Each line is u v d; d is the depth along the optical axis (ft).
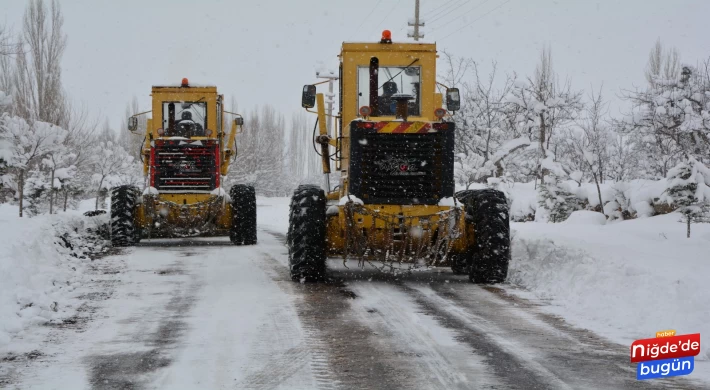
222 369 19.08
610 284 29.78
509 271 37.06
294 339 22.50
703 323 23.21
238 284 34.04
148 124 57.52
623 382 18.19
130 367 19.24
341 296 30.78
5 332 22.58
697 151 65.72
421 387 17.61
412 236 33.40
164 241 61.62
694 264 34.09
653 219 60.54
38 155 60.59
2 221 47.93
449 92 36.99
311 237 34.53
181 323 24.80
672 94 67.56
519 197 83.97
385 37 36.94
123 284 33.68
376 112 36.27
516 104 90.53
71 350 20.99
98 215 60.70
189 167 55.01
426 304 28.96
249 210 56.90
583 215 67.05
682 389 17.71
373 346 21.67
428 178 34.04
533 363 19.86
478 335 23.25
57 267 37.35
